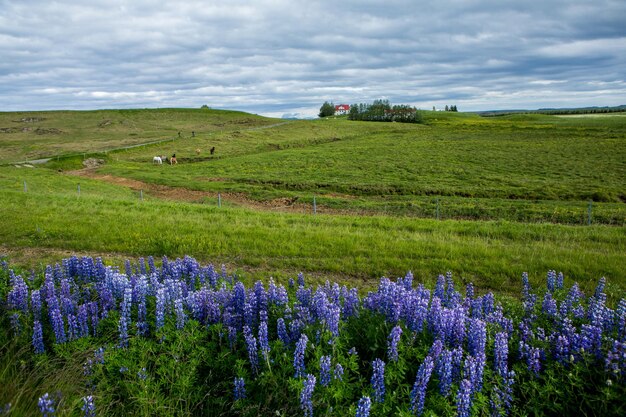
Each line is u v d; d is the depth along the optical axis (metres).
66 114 158.88
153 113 166.50
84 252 15.12
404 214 31.47
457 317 6.18
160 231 17.28
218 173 53.34
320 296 6.76
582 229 19.39
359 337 6.42
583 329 5.85
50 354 6.56
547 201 34.62
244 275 12.66
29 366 6.21
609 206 32.12
